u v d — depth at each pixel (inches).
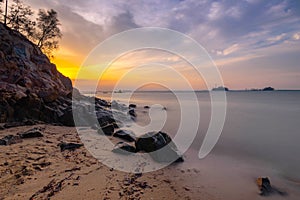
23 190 157.6
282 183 236.2
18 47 926.4
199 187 209.6
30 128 378.6
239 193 205.3
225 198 192.5
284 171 273.6
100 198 159.2
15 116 430.9
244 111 1026.1
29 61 932.0
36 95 502.9
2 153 231.9
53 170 202.5
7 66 739.4
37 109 462.9
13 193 151.9
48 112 479.2
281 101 1865.2
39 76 868.0
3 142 265.1
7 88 574.6
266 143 420.2
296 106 1322.6
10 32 969.5
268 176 255.6
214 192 201.9
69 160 236.2
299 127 595.8
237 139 451.8
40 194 154.2
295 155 342.3
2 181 167.6
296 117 814.5
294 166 292.2
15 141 282.7
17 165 201.8
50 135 352.2
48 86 837.2
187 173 244.7
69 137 354.3
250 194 204.7
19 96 490.3
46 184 170.9
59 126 449.7
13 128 367.9
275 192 212.4
